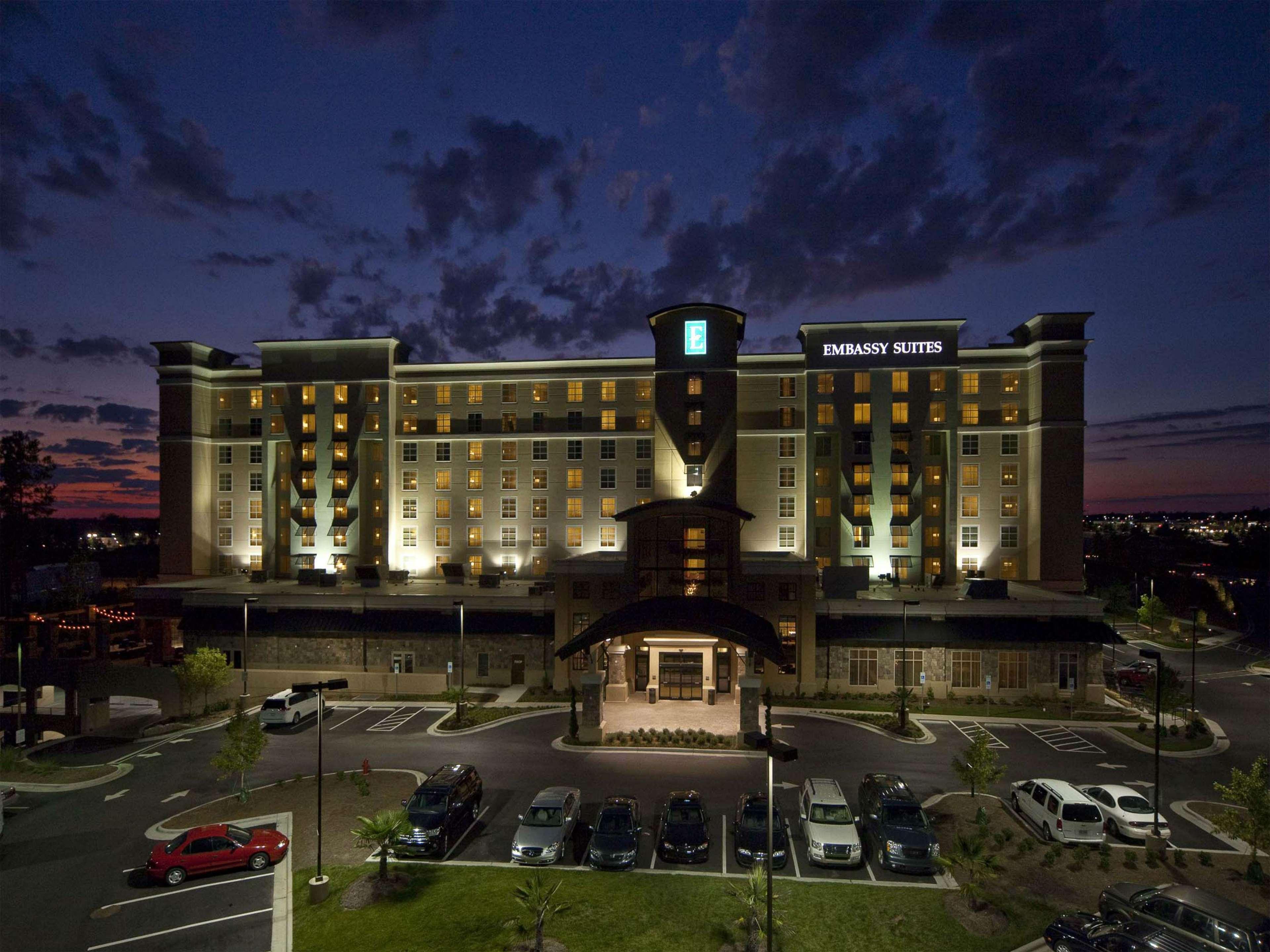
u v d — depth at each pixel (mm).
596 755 36500
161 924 22062
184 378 74500
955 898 22031
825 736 39375
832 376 66688
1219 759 36062
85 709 50594
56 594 81750
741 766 34844
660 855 25500
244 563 75438
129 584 98750
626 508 69750
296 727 41812
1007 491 66812
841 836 24578
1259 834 23031
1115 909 19672
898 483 65375
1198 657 62469
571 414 71250
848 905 21922
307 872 24844
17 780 34656
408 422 72938
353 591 62500
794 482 67750
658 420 68000
